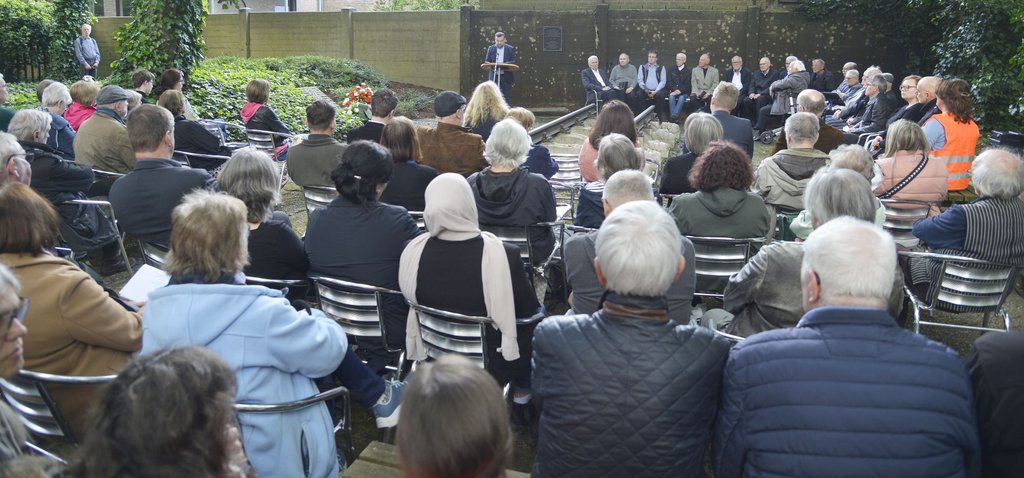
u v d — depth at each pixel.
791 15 16.20
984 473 2.00
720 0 16.64
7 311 1.86
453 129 5.14
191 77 10.89
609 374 2.00
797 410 1.81
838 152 4.00
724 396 1.98
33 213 2.46
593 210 4.20
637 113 14.75
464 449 1.31
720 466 2.01
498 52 14.98
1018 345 1.95
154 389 1.39
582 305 2.95
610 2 16.92
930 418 1.76
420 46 18.12
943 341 4.28
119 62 10.90
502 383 3.09
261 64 16.28
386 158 3.23
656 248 2.02
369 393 2.89
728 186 3.67
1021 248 3.50
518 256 2.99
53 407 2.36
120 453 1.36
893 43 16.05
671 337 2.03
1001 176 3.48
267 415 2.26
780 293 2.68
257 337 2.27
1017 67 11.64
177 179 3.75
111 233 4.78
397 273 3.24
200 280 2.32
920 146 4.39
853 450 1.77
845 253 1.91
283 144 7.54
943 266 3.61
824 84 13.86
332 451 2.45
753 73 14.52
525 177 4.02
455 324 2.98
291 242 3.25
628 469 2.02
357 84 17.03
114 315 2.50
